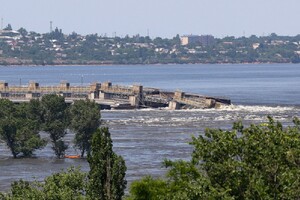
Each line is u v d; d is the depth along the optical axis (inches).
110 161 6338.6
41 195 7042.3
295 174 5526.6
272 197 5511.8
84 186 7322.8
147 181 6304.1
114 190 6304.1
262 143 5792.3
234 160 5733.3
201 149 5890.8
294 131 6067.9
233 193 5595.5
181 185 6028.5
